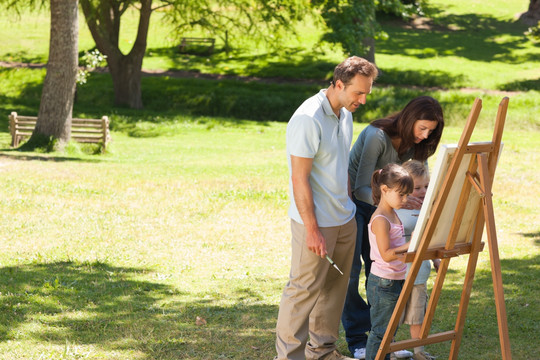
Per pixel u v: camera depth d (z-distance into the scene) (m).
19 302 6.02
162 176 15.60
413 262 3.82
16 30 45.78
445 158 3.59
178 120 29.66
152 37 45.91
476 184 3.74
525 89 35.84
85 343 5.07
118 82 32.31
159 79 36.12
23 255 8.03
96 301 6.20
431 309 4.06
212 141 25.47
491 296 6.39
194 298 6.40
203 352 4.93
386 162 5.05
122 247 8.62
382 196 4.31
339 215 4.46
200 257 8.25
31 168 15.87
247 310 5.98
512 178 15.45
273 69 39.38
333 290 4.74
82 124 21.72
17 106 31.00
